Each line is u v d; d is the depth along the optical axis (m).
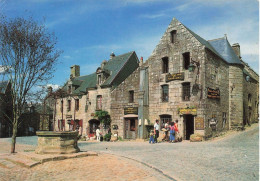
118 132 24.86
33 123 36.41
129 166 8.40
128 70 29.20
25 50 12.90
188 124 21.62
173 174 7.33
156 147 14.70
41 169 8.20
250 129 22.81
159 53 22.30
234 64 23.12
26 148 17.14
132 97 24.59
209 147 13.55
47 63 13.35
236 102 22.70
